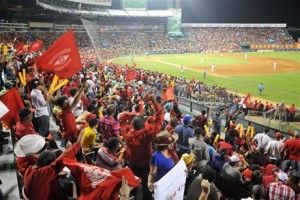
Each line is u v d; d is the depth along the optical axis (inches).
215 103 1205.7
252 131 664.4
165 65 2564.0
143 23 4291.3
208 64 2632.9
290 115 1003.3
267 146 498.3
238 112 956.6
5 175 276.4
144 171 270.4
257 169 361.7
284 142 509.7
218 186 347.3
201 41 4160.9
